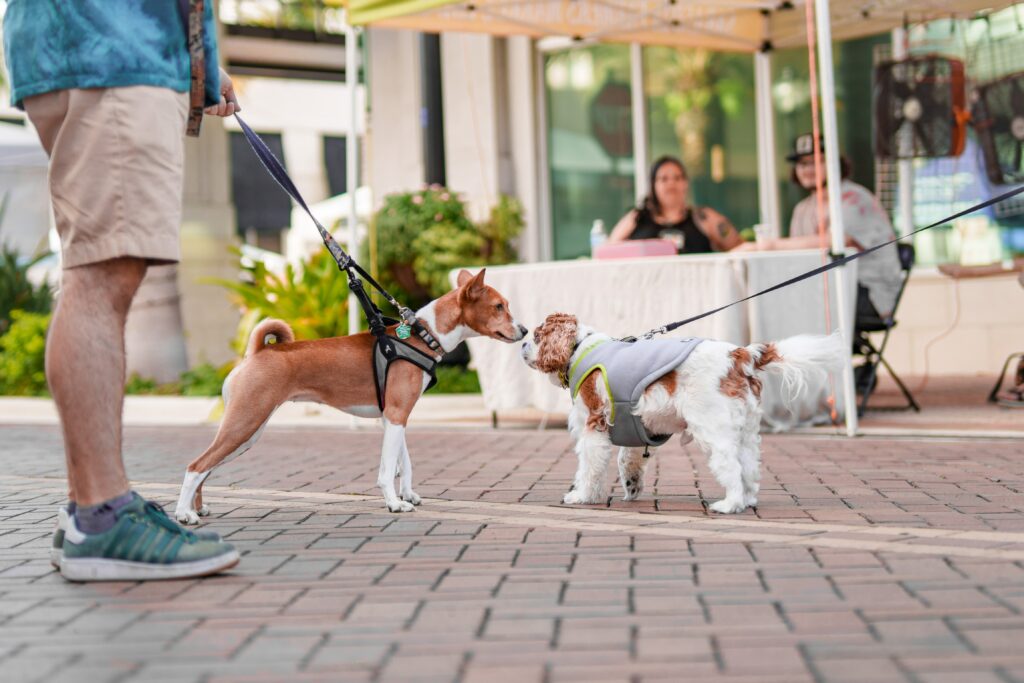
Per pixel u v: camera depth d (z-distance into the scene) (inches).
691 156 490.6
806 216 361.4
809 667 100.0
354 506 201.0
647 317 307.7
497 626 116.3
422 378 196.9
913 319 434.6
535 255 514.9
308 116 913.5
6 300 543.8
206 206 555.5
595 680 98.2
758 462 187.8
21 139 560.4
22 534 181.6
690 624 115.0
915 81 374.6
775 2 397.4
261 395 186.4
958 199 425.7
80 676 103.5
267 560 153.5
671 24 408.5
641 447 195.5
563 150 515.5
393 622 119.2
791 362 181.8
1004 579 129.9
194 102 151.2
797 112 465.1
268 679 100.7
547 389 322.7
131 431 367.9
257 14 789.2
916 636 108.2
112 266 143.6
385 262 463.8
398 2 321.7
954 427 288.0
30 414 450.9
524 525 175.8
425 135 514.9
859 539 155.6
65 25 141.6
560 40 502.3
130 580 142.9
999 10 357.1
